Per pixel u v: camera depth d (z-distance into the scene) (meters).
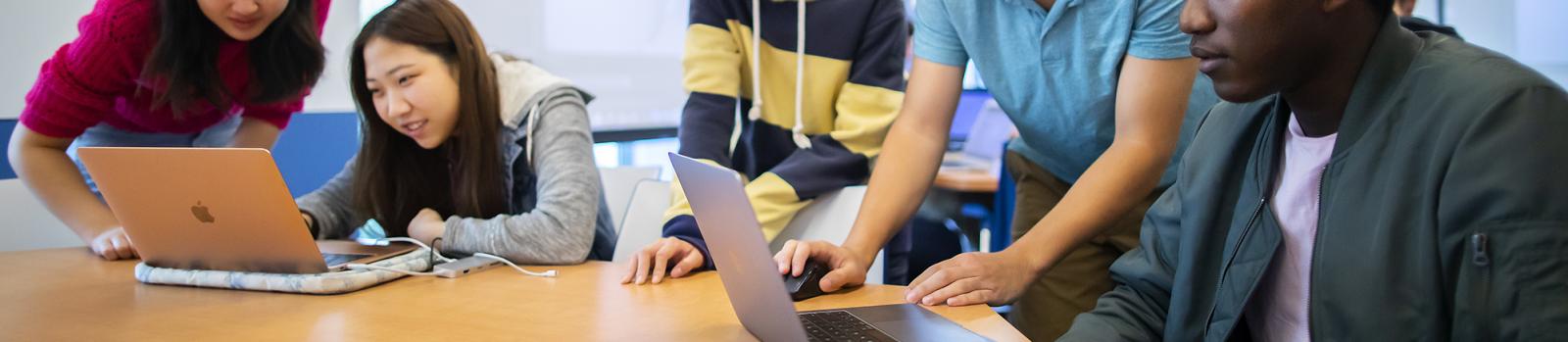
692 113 1.92
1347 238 1.06
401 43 1.70
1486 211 0.94
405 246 1.67
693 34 1.96
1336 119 1.12
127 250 1.64
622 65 3.63
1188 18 1.10
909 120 1.61
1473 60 1.01
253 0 1.74
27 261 1.62
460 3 2.97
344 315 1.19
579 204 1.64
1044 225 1.40
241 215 1.34
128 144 2.07
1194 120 1.73
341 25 2.92
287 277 1.32
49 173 1.80
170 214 1.39
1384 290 1.02
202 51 1.82
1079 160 1.80
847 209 1.82
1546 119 0.94
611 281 1.41
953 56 1.60
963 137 4.91
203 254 1.42
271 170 1.27
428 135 1.76
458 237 1.64
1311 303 1.10
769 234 1.77
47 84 1.79
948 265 1.29
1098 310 1.36
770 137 1.99
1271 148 1.19
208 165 1.31
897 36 1.98
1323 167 1.14
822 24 1.95
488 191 1.81
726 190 0.90
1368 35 1.06
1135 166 1.43
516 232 1.58
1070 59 1.55
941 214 4.05
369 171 1.85
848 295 1.29
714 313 1.18
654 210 1.93
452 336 1.07
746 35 1.95
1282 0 1.02
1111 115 1.62
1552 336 0.91
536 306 1.23
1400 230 1.01
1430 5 4.75
